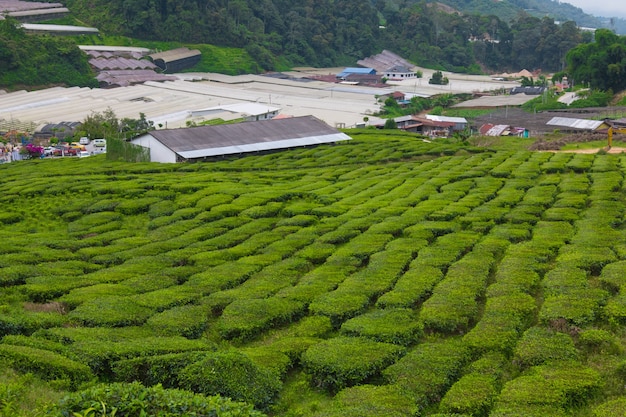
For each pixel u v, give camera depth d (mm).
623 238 53438
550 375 32250
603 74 192625
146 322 40406
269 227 63219
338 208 68188
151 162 98812
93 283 47500
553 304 40781
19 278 48438
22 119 157500
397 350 35406
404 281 45969
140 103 180750
